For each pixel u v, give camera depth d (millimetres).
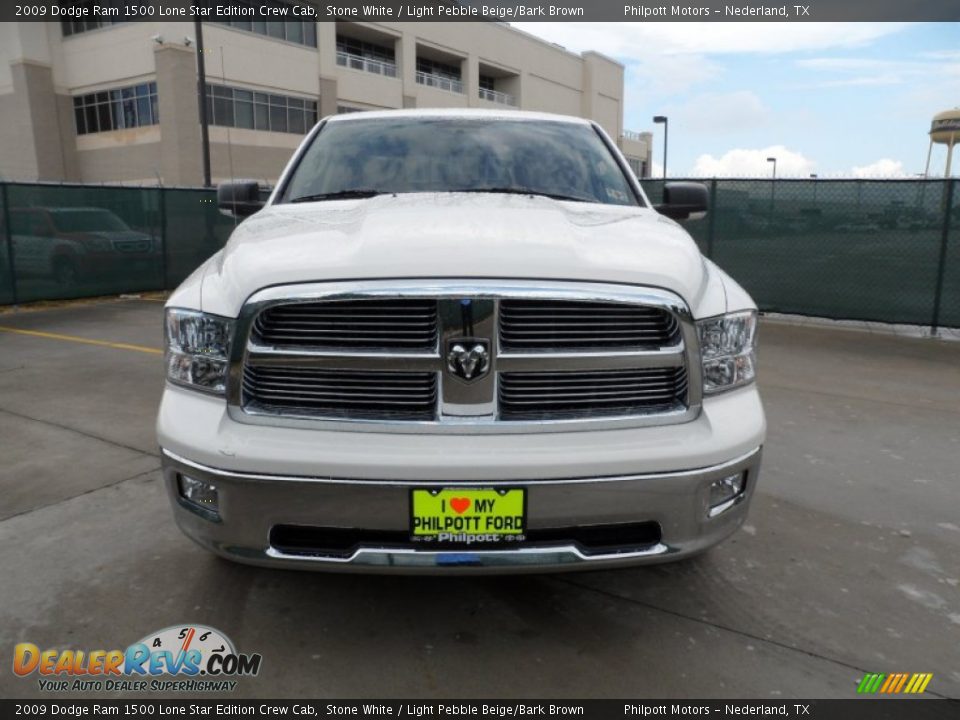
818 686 2184
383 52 39469
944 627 2500
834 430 4730
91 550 2977
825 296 9133
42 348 7418
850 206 8844
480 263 2076
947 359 7039
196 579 2758
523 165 3387
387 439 2062
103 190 11797
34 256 10773
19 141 31984
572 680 2203
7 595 2635
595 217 2760
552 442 2074
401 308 2064
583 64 53969
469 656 2316
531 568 2088
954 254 8234
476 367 2057
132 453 4125
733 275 9703
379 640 2395
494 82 48406
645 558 2156
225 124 30453
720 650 2357
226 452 2062
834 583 2787
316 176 3365
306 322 2092
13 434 4473
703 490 2160
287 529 2143
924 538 3178
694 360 2180
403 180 3281
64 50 31906
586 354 2104
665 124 36125
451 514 2035
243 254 2314
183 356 2266
